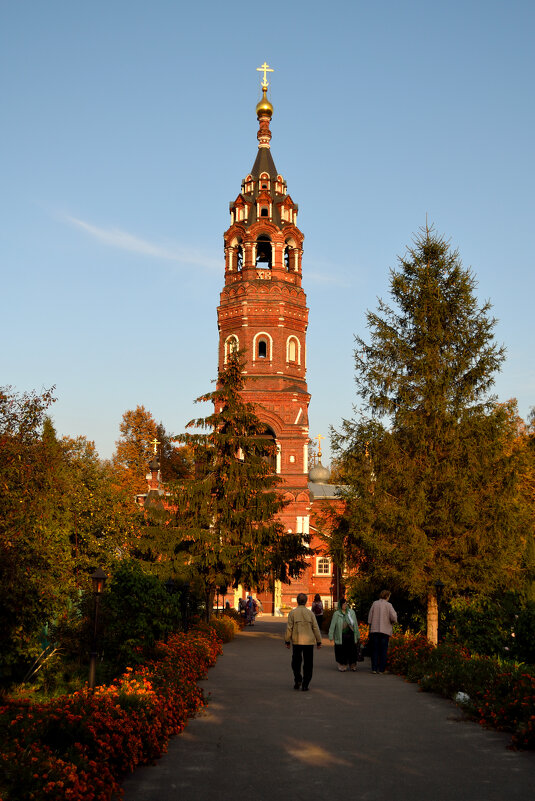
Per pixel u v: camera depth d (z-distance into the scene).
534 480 35.72
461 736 10.27
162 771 8.59
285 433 52.19
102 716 8.80
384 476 24.50
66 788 6.85
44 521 19.81
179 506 32.19
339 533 26.33
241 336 52.44
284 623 44.72
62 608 19.28
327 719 11.47
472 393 24.98
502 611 20.16
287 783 8.07
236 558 31.42
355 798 7.55
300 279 54.06
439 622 19.44
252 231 52.88
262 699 13.41
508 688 11.56
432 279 25.73
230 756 9.21
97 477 29.67
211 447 33.12
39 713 8.96
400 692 14.29
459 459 23.75
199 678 15.96
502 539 23.09
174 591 23.12
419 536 22.88
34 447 19.20
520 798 7.54
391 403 25.39
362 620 27.89
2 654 14.76
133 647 15.05
